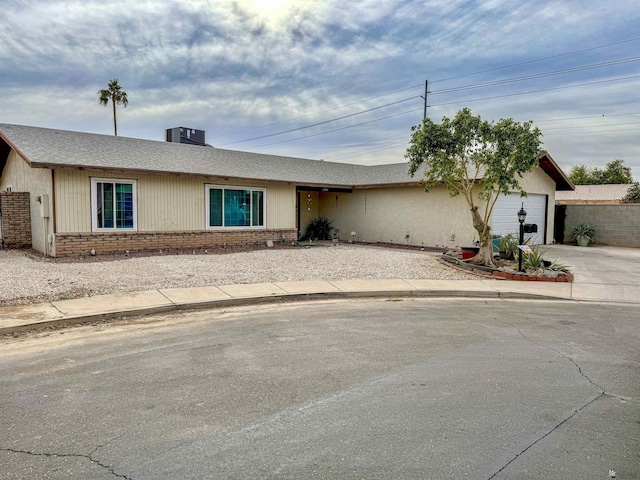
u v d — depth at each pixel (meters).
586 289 10.15
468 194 12.76
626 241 19.22
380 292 9.29
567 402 3.94
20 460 2.87
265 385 4.21
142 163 14.14
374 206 20.70
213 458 2.93
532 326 6.82
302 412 3.65
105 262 11.75
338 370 4.65
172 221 14.88
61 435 3.20
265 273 10.96
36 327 6.13
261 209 17.44
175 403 3.78
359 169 23.67
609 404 3.92
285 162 20.88
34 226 14.44
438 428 3.40
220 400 3.86
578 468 2.89
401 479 2.72
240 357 5.02
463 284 10.40
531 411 3.74
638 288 10.30
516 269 11.96
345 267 12.31
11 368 4.58
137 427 3.35
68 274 9.77
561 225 21.14
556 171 19.38
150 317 7.00
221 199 16.17
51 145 13.37
